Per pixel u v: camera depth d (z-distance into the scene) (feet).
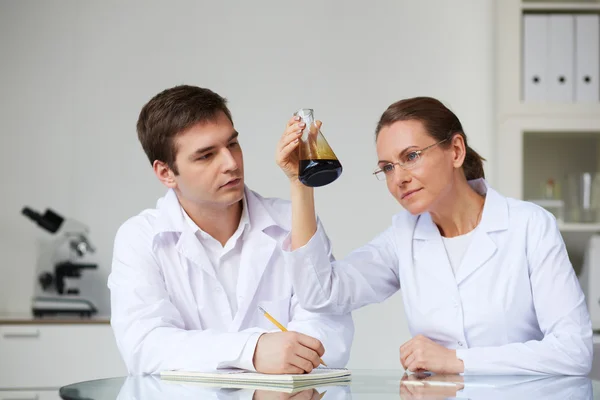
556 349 5.14
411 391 4.10
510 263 5.73
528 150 11.42
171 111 5.79
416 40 12.20
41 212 12.01
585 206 11.21
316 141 5.25
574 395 3.93
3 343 10.55
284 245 5.65
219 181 5.78
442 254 5.90
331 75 12.15
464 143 5.77
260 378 4.46
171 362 5.07
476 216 5.99
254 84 12.13
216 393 4.03
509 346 5.12
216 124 5.78
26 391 10.52
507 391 4.10
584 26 11.38
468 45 12.18
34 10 12.17
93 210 12.03
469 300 5.77
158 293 5.81
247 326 6.19
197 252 6.07
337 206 12.01
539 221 5.75
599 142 11.42
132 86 12.15
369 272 6.08
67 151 12.08
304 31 12.19
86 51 12.15
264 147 12.07
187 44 12.16
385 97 12.16
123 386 4.36
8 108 12.10
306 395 3.94
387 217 12.01
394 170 5.63
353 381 4.55
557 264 5.60
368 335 11.80
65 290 11.60
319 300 5.69
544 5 11.42
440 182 5.61
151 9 12.19
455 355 5.03
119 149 12.10
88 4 12.19
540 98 11.35
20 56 12.14
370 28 12.19
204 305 6.11
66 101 12.12
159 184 12.10
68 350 10.61
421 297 5.92
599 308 11.07
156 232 6.01
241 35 12.18
